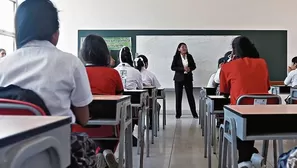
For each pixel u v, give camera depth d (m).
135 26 7.57
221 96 2.94
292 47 7.39
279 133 1.58
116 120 1.89
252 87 2.59
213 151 3.63
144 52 7.55
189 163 3.23
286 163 1.35
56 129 0.78
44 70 1.26
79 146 1.23
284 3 7.38
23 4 1.34
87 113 1.46
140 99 3.07
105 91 2.43
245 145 2.38
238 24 7.44
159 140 4.38
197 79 7.48
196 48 7.49
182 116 7.19
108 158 1.99
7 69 1.26
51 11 1.34
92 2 7.63
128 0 7.58
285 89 5.61
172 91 7.50
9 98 1.16
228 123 1.80
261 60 2.71
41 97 1.22
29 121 0.79
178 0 7.51
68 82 1.30
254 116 1.52
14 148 0.60
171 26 7.53
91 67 2.46
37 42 1.31
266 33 7.41
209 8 7.48
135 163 3.23
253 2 7.43
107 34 7.61
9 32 6.55
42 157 0.73
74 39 7.66
